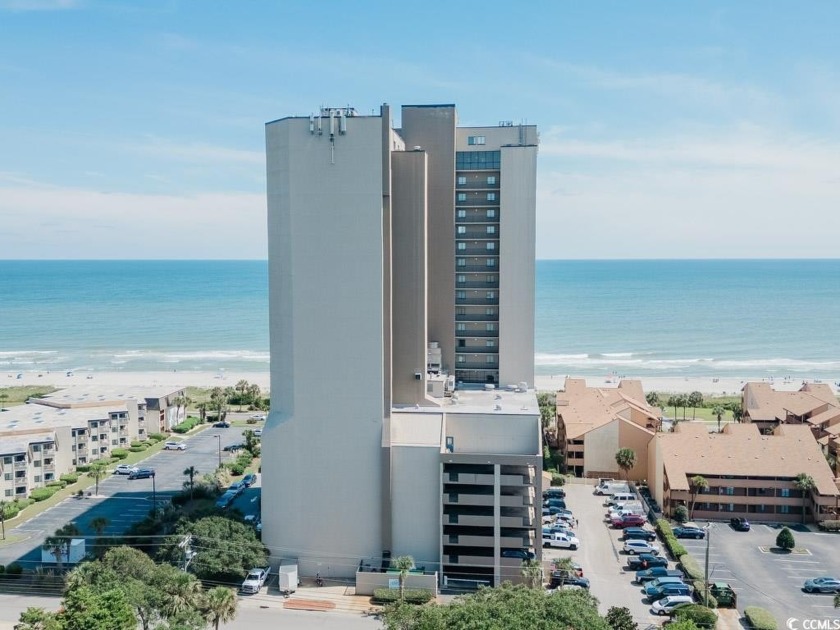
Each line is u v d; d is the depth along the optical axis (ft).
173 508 310.45
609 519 328.29
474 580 258.98
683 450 345.31
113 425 453.58
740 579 269.64
